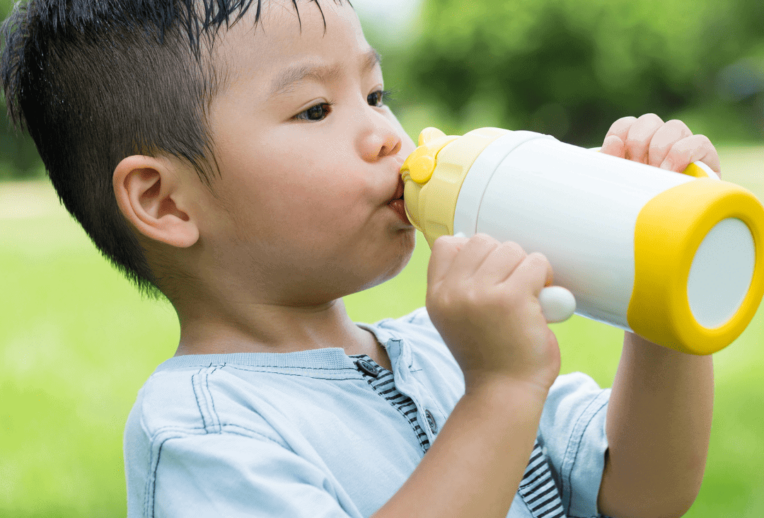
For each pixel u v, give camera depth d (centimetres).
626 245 61
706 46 1683
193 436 71
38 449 233
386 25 1855
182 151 80
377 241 82
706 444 95
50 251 633
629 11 1527
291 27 79
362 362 88
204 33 79
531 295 66
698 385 93
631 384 94
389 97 102
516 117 1599
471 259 67
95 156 87
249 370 81
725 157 1162
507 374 66
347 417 81
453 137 79
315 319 90
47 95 90
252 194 79
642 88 1583
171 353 326
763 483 206
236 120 79
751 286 63
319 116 81
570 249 65
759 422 245
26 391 285
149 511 71
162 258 86
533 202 68
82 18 85
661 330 60
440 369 98
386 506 66
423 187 76
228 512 66
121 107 83
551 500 91
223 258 83
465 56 1587
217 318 87
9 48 97
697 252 60
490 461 65
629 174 65
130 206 82
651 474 95
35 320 395
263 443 71
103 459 226
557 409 104
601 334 327
